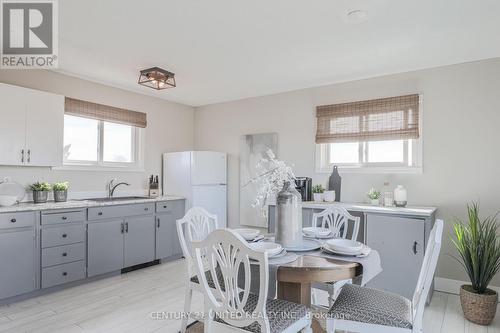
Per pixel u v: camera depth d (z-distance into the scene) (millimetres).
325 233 2520
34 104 3334
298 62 3373
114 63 3424
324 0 2172
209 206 4695
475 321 2621
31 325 2514
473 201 3232
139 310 2809
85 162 4090
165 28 2596
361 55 3180
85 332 2416
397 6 2242
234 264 1583
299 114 4367
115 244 3713
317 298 3207
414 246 3004
